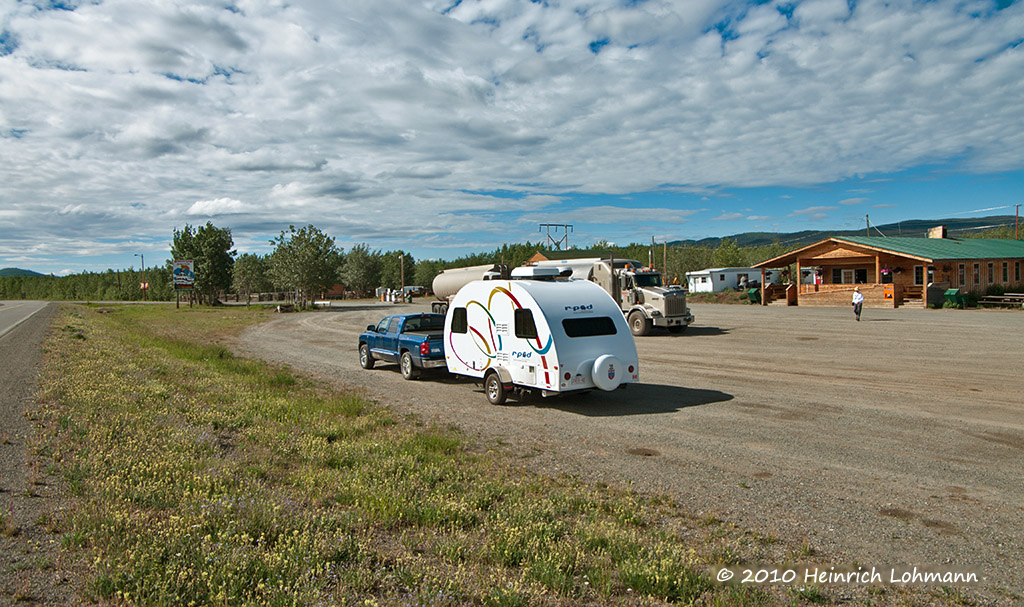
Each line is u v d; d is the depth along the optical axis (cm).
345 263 8638
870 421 970
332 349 2227
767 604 417
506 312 1177
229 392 1213
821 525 567
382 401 1220
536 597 412
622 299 2545
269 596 396
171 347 2108
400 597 413
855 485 680
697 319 3034
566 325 1104
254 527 512
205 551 449
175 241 6288
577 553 480
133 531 489
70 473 637
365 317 3959
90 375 1303
